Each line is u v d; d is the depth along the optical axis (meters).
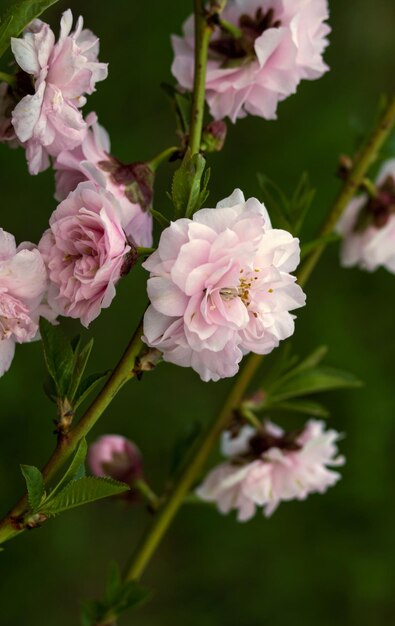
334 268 1.57
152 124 1.46
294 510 1.53
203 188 0.67
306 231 1.45
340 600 1.51
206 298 0.66
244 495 0.81
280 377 0.81
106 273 0.66
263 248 0.67
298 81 0.74
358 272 1.58
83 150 0.70
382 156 0.83
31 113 0.67
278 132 1.51
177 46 0.76
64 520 1.46
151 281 0.66
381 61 1.58
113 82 1.46
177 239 0.66
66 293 0.67
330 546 1.52
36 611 1.42
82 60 0.67
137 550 0.80
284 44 0.74
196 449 0.80
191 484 0.80
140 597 0.78
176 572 1.51
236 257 0.66
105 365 1.43
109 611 0.78
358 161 0.82
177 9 1.47
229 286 0.66
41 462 1.41
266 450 0.80
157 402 1.50
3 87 0.68
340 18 1.57
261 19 0.74
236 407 0.80
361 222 0.84
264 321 0.67
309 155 1.48
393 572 1.51
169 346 0.67
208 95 0.75
